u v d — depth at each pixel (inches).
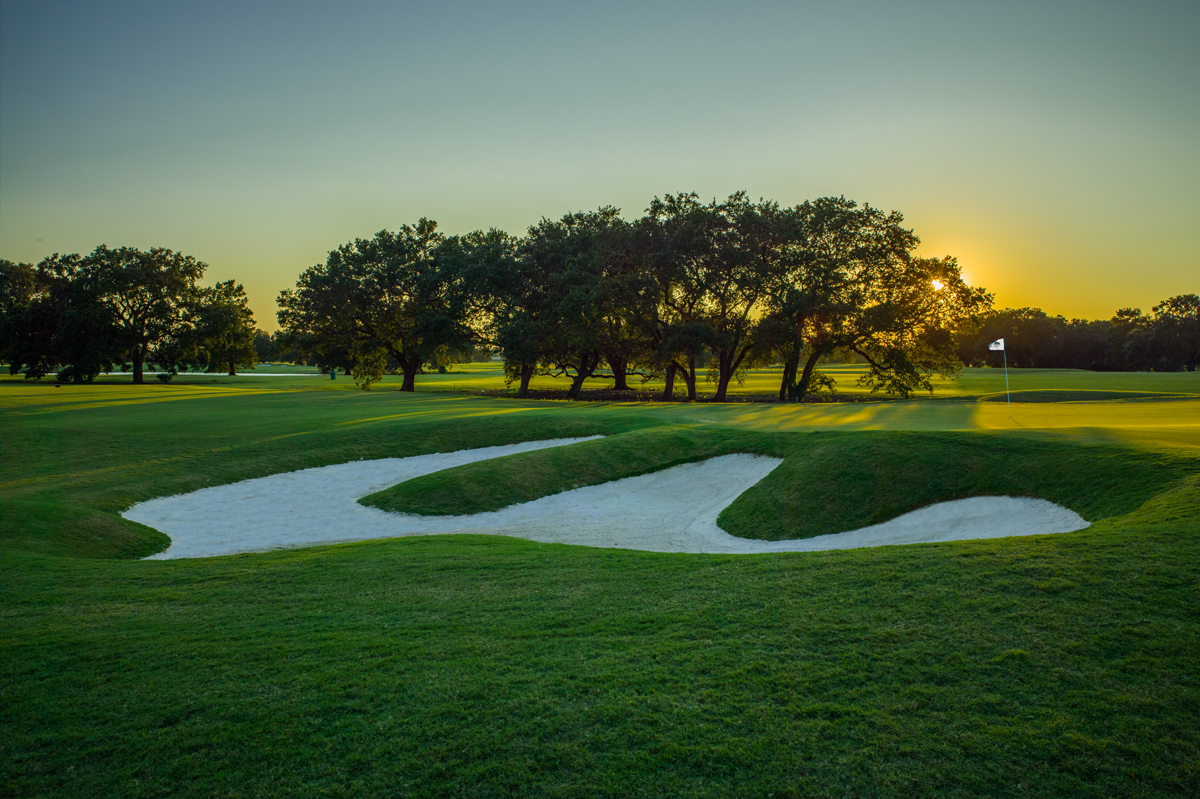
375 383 3673.7
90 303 3329.2
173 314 3501.5
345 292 2886.3
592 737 236.1
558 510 831.7
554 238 2608.3
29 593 425.1
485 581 427.8
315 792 213.6
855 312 2011.6
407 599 394.6
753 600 351.9
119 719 258.5
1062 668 259.9
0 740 245.9
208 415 1568.7
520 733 240.2
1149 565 339.9
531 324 2438.5
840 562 403.5
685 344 2121.1
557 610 360.2
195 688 281.3
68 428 1283.2
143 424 1369.3
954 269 2027.6
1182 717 227.9
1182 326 4581.7
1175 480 536.1
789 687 262.2
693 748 227.9
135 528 717.9
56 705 269.7
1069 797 198.1
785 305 1985.7
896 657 278.1
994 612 308.7
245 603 397.1
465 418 1360.7
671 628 323.9
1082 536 406.6
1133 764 208.8
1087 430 837.8
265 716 257.3
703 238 2079.2
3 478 908.6
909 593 338.6
